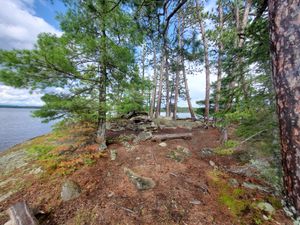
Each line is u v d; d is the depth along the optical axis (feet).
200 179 13.21
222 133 21.61
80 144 19.53
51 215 10.18
